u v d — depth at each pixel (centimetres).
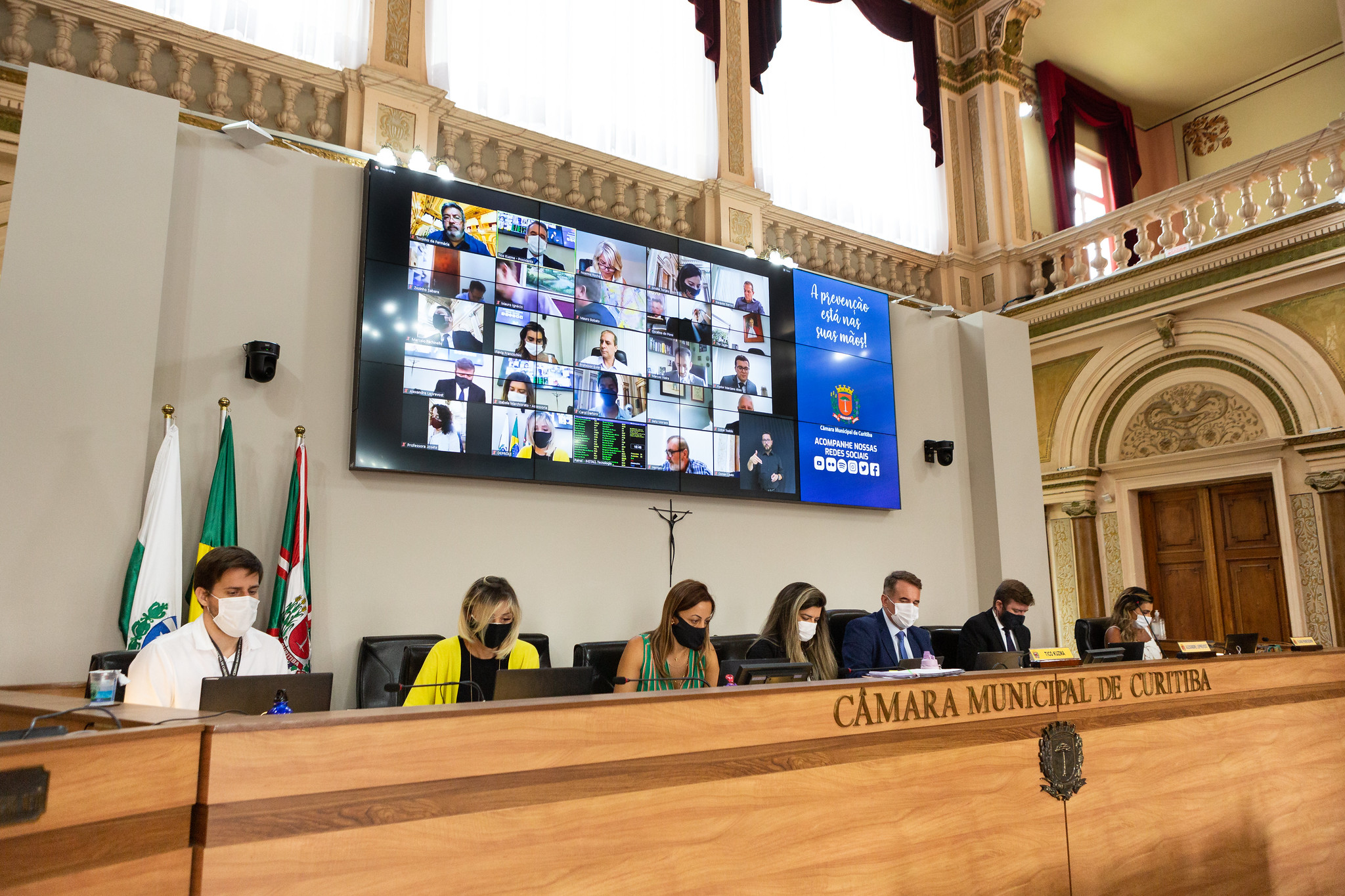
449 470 399
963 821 231
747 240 703
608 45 663
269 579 358
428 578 396
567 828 166
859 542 546
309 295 387
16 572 298
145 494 333
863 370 561
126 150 338
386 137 550
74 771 116
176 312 354
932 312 611
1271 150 710
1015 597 407
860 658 367
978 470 603
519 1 623
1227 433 748
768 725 198
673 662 320
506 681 200
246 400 365
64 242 321
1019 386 620
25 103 322
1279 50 996
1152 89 1085
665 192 679
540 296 439
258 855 135
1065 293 826
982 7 945
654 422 466
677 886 178
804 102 789
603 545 448
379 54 557
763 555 506
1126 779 274
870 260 824
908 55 893
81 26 484
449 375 405
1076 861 255
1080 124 1084
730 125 718
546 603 427
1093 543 838
